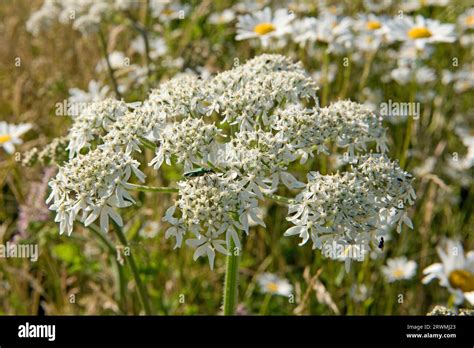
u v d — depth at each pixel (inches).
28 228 211.0
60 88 291.3
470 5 357.1
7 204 272.4
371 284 243.6
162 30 297.3
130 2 268.7
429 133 288.0
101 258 230.1
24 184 255.9
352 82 300.2
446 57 360.5
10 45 334.6
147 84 253.1
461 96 342.0
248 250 265.1
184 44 292.7
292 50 284.2
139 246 178.4
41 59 325.1
